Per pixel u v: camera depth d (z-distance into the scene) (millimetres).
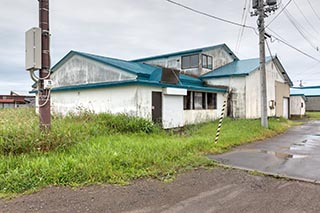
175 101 12602
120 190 4125
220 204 3660
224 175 5039
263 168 5574
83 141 6551
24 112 12922
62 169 4520
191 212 3406
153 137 8906
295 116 25000
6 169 4477
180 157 6074
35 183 4156
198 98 14531
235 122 13516
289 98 24250
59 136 5902
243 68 17250
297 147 8273
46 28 6461
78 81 15133
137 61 20688
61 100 14594
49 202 3615
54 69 16594
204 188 4301
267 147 8234
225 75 16438
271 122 14695
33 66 6039
